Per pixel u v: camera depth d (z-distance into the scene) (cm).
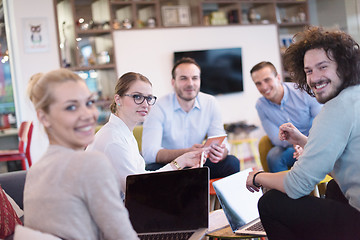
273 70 400
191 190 199
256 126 787
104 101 678
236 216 222
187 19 746
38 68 635
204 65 741
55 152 143
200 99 381
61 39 660
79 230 136
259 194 245
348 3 823
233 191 230
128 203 206
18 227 139
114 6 699
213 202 300
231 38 768
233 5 778
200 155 259
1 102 764
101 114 680
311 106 400
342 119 177
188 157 256
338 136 177
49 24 639
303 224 185
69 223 135
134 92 245
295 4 840
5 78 767
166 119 371
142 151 361
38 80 147
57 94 141
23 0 626
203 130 382
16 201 292
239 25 774
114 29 683
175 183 202
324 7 868
